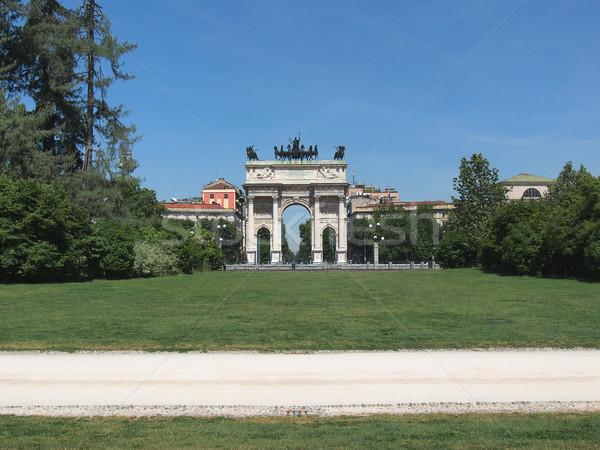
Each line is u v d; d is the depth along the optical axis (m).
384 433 14.97
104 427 15.47
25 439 14.59
